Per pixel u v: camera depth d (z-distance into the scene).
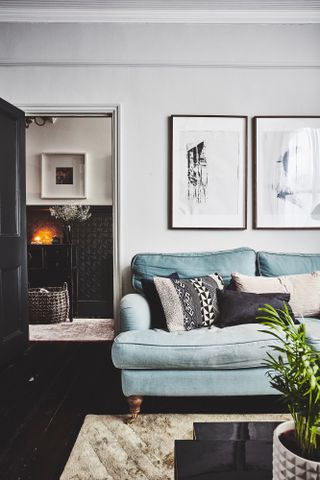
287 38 2.83
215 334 1.91
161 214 2.86
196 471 0.95
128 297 2.32
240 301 2.13
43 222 4.68
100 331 3.72
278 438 0.85
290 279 2.41
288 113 2.86
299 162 2.83
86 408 2.04
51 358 2.88
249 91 2.85
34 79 2.83
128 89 2.84
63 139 4.63
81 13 2.78
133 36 2.82
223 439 1.11
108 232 4.61
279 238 2.88
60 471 1.50
